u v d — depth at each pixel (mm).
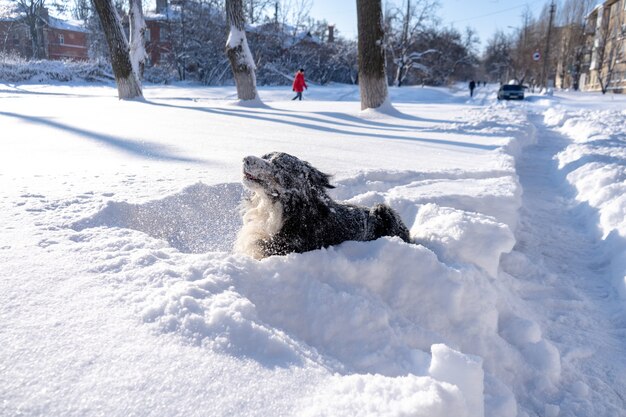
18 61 44500
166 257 3100
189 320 2330
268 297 2953
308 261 3289
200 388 1920
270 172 3553
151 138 8758
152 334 2234
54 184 4805
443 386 2016
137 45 24000
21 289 2521
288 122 13250
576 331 4172
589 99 40750
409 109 22812
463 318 3488
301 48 60781
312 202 3734
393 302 3453
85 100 19125
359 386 2014
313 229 3699
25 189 4516
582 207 7391
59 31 74250
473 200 5645
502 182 6480
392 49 63781
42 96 22344
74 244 3193
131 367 1991
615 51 59938
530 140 14188
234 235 4688
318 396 1956
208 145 8227
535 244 6031
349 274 3398
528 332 3654
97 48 61312
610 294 4887
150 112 14180
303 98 35938
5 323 2209
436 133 12484
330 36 69562
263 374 2064
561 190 8914
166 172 5703
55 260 2912
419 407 1870
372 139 10492
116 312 2387
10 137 8250
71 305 2418
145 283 2703
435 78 71562
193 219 4613
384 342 2840
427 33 67500
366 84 17391
